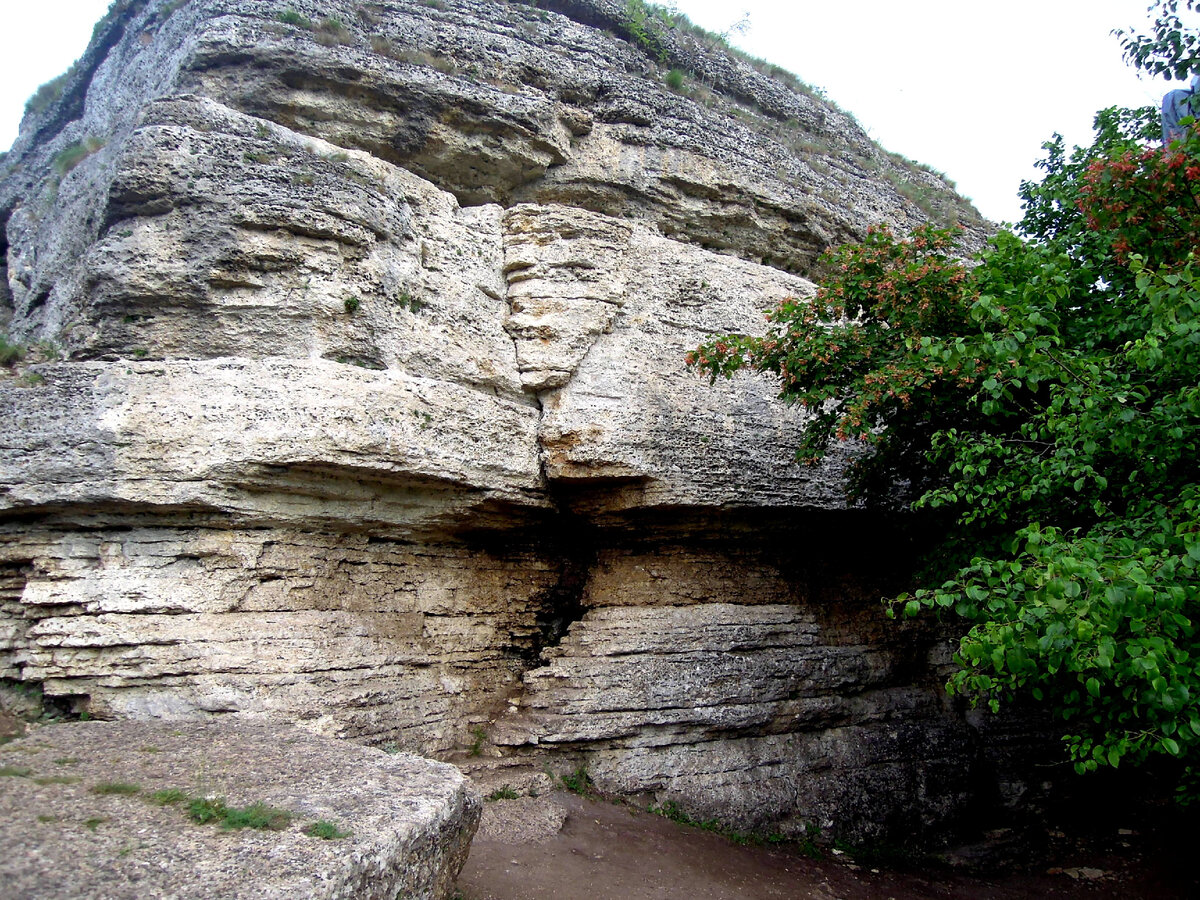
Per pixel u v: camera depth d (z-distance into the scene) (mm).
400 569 9945
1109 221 8656
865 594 13141
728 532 11609
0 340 9680
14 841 4375
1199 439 6914
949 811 12086
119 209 8883
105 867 4258
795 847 10469
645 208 12547
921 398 9445
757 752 11016
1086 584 5375
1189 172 7699
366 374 8953
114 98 13188
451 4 12375
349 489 9000
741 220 13164
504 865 7754
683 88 14367
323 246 9172
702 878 8648
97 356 8727
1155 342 5980
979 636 5848
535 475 10320
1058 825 12938
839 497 11844
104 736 6711
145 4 13742
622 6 14633
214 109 9328
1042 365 6891
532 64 12070
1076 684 7562
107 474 7953
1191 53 9734
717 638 11109
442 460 9289
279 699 8242
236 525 8562
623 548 11586
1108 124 10883
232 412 8297
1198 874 11164
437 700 9680
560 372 10492
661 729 10438
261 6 10711
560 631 11469
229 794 5438
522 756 9852
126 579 8094
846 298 9938
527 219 11039
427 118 11016
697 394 11219
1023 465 7848
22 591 8344
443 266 10312
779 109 16672
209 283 8758
